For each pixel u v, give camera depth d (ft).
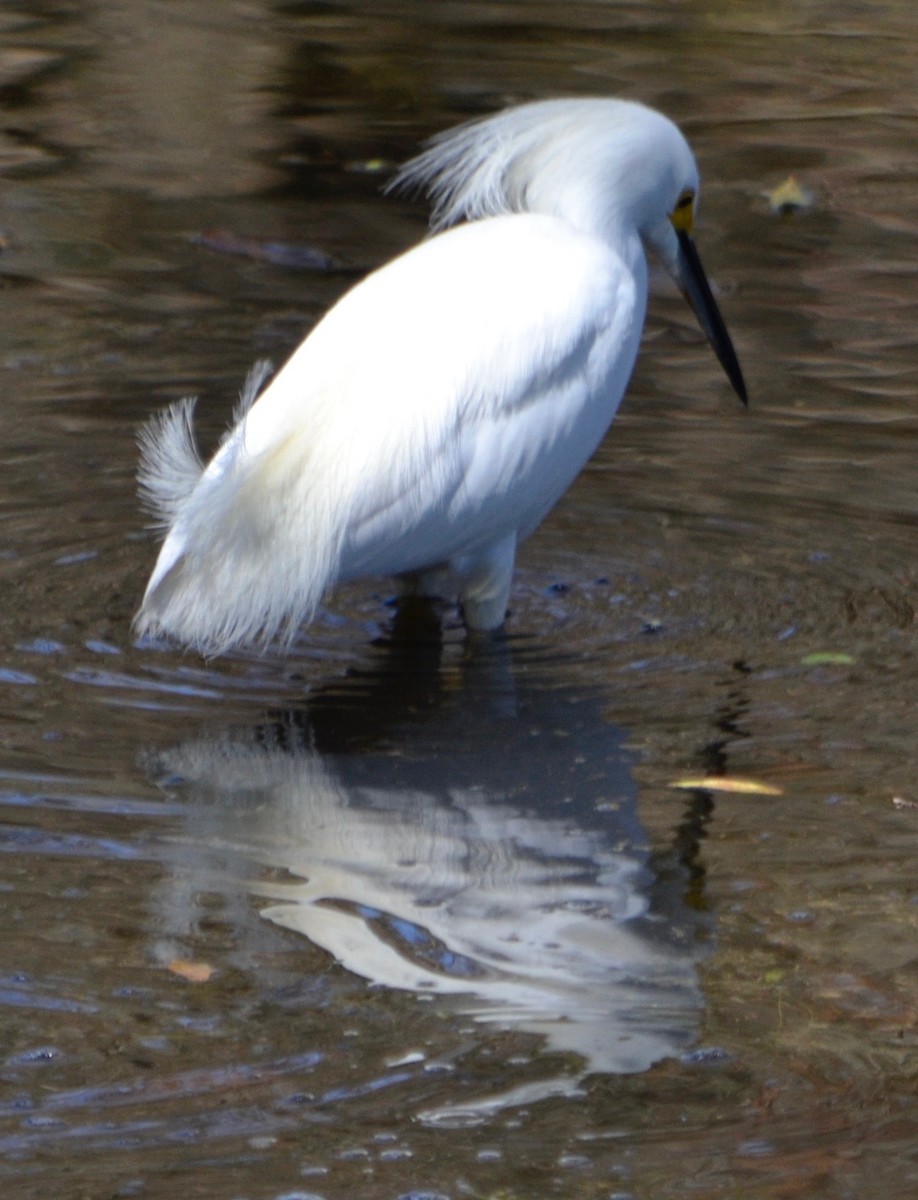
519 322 29.96
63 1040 19.52
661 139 33.30
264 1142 18.01
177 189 52.65
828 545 33.63
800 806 24.97
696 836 24.20
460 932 21.79
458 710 27.84
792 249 49.34
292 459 28.40
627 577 32.60
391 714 27.73
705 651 29.78
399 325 29.71
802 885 22.95
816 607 31.32
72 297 44.62
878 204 53.01
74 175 53.52
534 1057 19.45
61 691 28.02
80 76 62.23
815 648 29.86
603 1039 19.77
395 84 62.28
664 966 21.15
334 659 29.66
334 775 25.80
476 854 23.65
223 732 26.91
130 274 46.29
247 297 44.98
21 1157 17.71
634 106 33.58
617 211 33.14
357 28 68.49
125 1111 18.42
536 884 22.94
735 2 73.20
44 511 33.99
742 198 53.31
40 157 54.80
